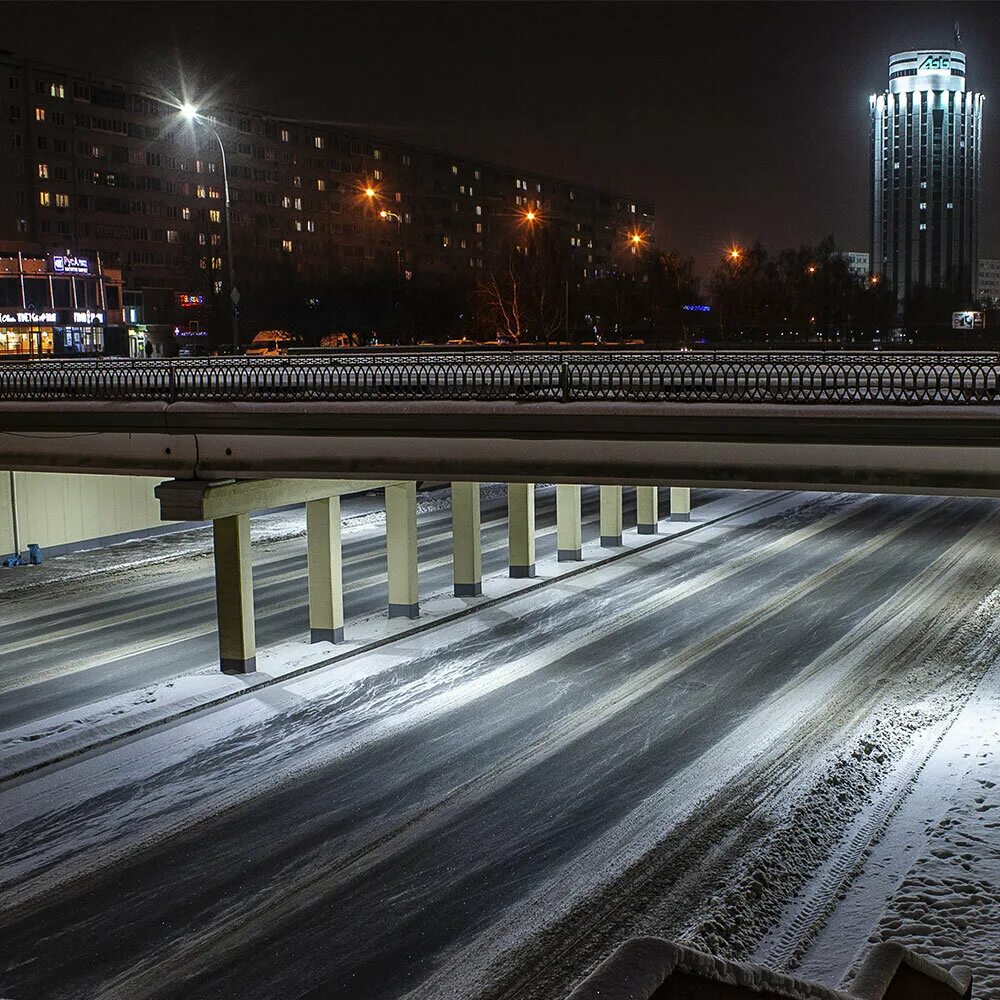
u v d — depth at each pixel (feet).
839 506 175.42
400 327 393.91
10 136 379.76
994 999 42.47
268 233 471.62
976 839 57.88
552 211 629.51
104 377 92.99
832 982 45.14
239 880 55.83
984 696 81.66
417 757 71.87
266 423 86.33
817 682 85.76
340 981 46.60
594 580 122.72
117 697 82.69
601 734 75.25
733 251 396.57
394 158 530.68
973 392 67.77
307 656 92.84
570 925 50.65
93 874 56.70
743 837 59.11
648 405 75.31
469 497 112.16
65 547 138.10
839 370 70.79
